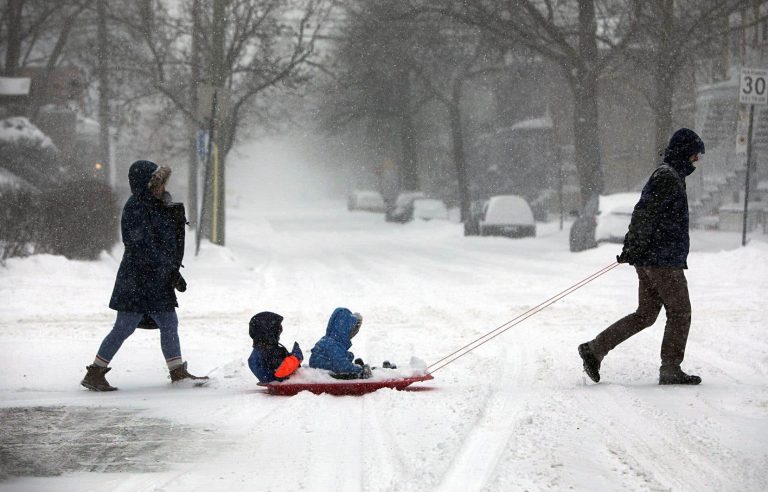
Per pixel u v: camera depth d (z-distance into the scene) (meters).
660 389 26.97
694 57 137.00
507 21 134.50
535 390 27.31
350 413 23.94
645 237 27.34
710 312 47.50
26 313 49.53
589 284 68.50
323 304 55.94
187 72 132.88
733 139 142.25
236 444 20.62
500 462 18.23
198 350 37.91
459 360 34.22
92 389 28.50
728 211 131.62
